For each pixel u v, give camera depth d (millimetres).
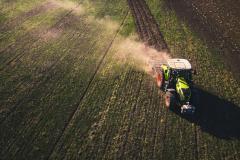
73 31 25109
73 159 13586
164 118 16297
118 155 13930
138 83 18984
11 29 24750
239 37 26016
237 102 18016
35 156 13594
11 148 13906
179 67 16766
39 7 29375
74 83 18578
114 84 18734
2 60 20500
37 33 24344
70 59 21078
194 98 16625
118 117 16109
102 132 15094
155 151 14281
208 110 17156
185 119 16375
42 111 16172
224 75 20656
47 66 20109
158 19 28266
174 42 24453
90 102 17062
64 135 14773
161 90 18438
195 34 26062
